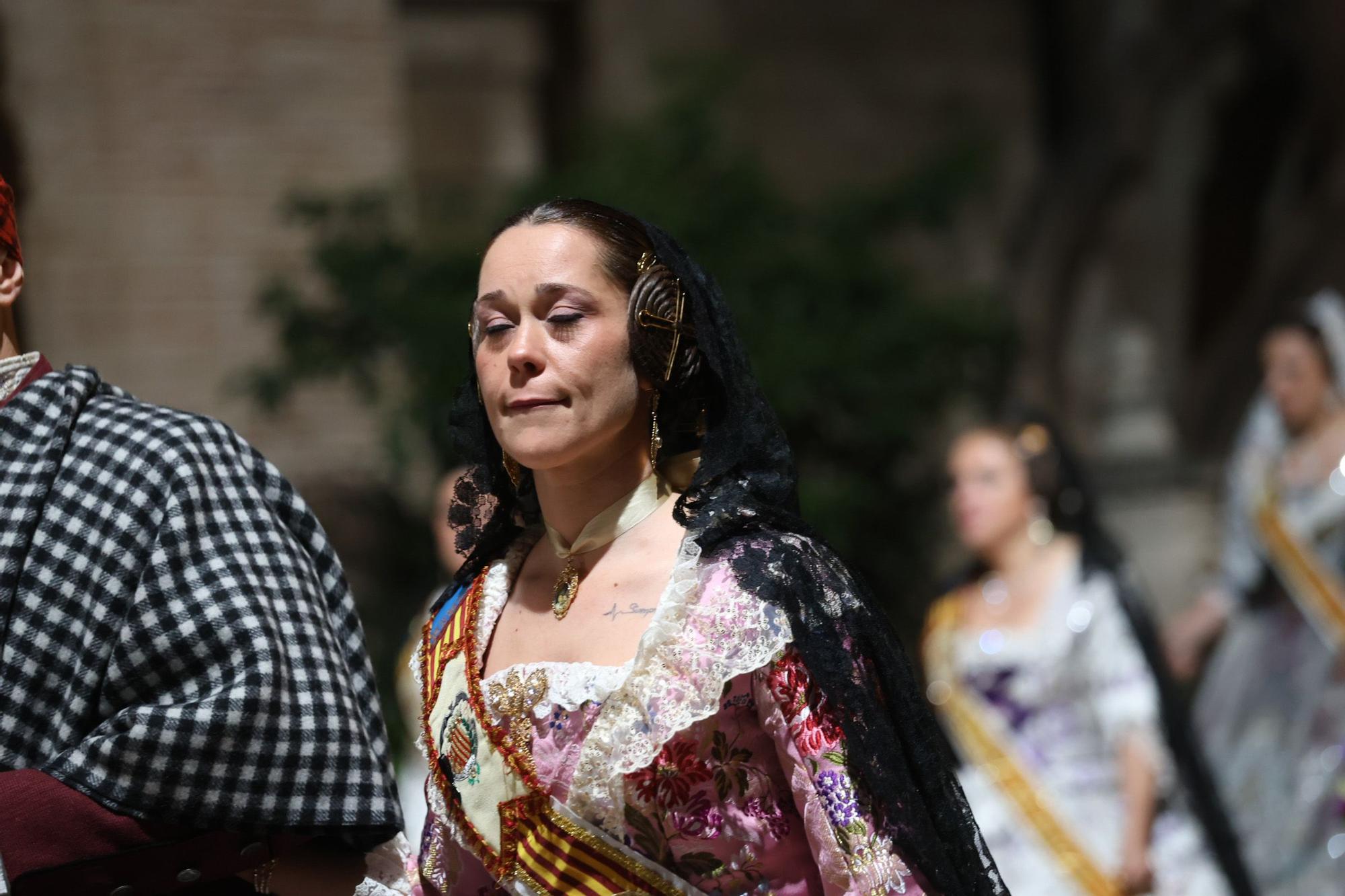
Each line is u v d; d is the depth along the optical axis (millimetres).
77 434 2217
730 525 2064
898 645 2156
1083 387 12445
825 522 7598
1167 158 12359
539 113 11070
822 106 11930
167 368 7488
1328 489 6230
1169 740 4770
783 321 7789
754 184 8133
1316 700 6062
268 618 2141
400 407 7512
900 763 2023
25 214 7238
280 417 7723
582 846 1989
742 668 1953
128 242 7449
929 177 8805
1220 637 7578
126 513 2141
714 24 11531
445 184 10570
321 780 2131
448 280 7637
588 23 11055
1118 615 4863
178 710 2047
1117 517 12008
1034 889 4836
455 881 2160
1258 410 6504
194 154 7605
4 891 1979
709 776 1989
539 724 2033
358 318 7465
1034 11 12648
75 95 7367
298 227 7785
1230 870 4766
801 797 1988
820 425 7906
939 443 10352
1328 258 11992
